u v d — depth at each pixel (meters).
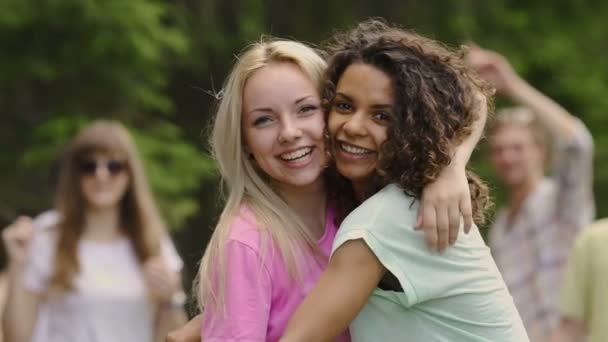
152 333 5.19
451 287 2.84
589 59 12.88
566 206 5.89
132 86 10.58
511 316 2.97
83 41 10.23
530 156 6.00
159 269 5.15
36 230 5.19
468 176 3.08
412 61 2.91
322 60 3.13
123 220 5.25
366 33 3.07
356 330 2.93
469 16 12.38
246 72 3.10
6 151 10.80
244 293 2.92
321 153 3.09
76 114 10.47
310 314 2.81
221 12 11.86
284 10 12.34
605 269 4.77
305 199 3.21
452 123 2.91
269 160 3.08
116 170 5.23
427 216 2.82
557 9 13.02
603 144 12.44
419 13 12.36
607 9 13.05
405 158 2.86
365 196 3.12
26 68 10.25
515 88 5.97
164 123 10.82
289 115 3.06
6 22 9.95
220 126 3.13
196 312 3.50
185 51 10.66
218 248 2.98
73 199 5.20
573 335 4.89
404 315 2.85
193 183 10.45
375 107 2.91
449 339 2.86
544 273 5.91
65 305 5.09
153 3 10.56
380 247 2.81
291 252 3.01
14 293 5.11
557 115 5.91
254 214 3.05
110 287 5.12
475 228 3.00
